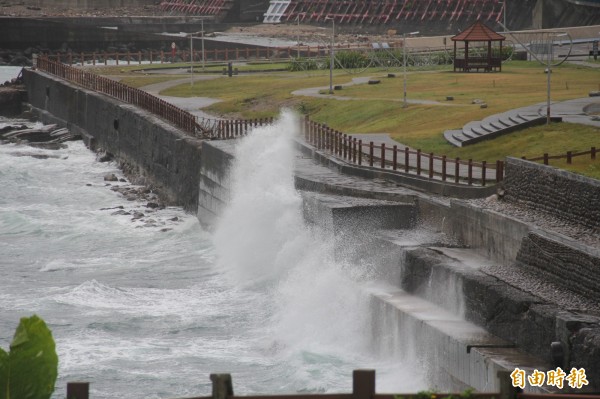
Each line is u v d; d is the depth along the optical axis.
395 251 59.62
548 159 71.81
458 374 46.84
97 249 86.25
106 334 61.19
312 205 69.50
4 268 79.56
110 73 187.25
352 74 167.12
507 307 46.78
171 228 92.88
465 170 76.88
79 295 69.75
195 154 98.50
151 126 115.00
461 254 57.94
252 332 61.88
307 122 97.31
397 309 53.59
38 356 25.23
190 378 53.31
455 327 49.34
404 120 111.12
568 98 113.38
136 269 79.06
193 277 76.12
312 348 57.62
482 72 155.88
